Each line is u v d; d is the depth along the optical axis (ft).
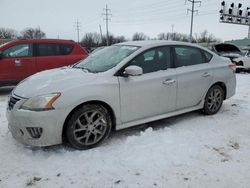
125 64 12.78
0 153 11.53
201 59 16.19
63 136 11.64
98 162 10.76
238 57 45.19
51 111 10.68
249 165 10.67
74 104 11.09
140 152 11.55
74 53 27.04
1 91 26.66
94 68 13.48
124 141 12.69
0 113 17.54
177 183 9.45
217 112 17.49
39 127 10.69
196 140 12.89
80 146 11.62
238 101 20.89
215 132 13.99
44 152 11.57
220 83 17.03
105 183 9.43
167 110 14.40
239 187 9.27
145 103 13.34
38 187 9.21
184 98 15.02
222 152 11.72
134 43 14.78
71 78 11.96
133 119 13.15
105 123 12.14
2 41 92.12
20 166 10.52
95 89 11.64
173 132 13.80
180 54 15.07
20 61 24.56
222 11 127.85
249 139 13.19
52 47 26.05
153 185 9.33
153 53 13.89
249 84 30.58
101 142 12.18
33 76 13.35
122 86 12.42
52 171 10.16
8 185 9.30
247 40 98.89
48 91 10.97
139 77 13.06
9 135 13.46
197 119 16.03
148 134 13.34
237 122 15.62
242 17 133.39
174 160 10.89
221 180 9.64
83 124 11.63
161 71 13.96
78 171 10.14
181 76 14.64
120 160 10.91
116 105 12.35
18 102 11.02
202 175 9.94
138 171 10.15
